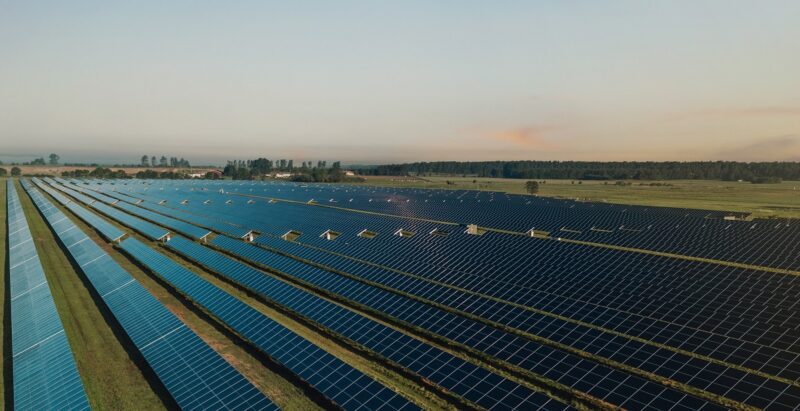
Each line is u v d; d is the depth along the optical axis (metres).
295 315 40.06
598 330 31.30
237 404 23.42
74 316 39.56
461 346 31.94
